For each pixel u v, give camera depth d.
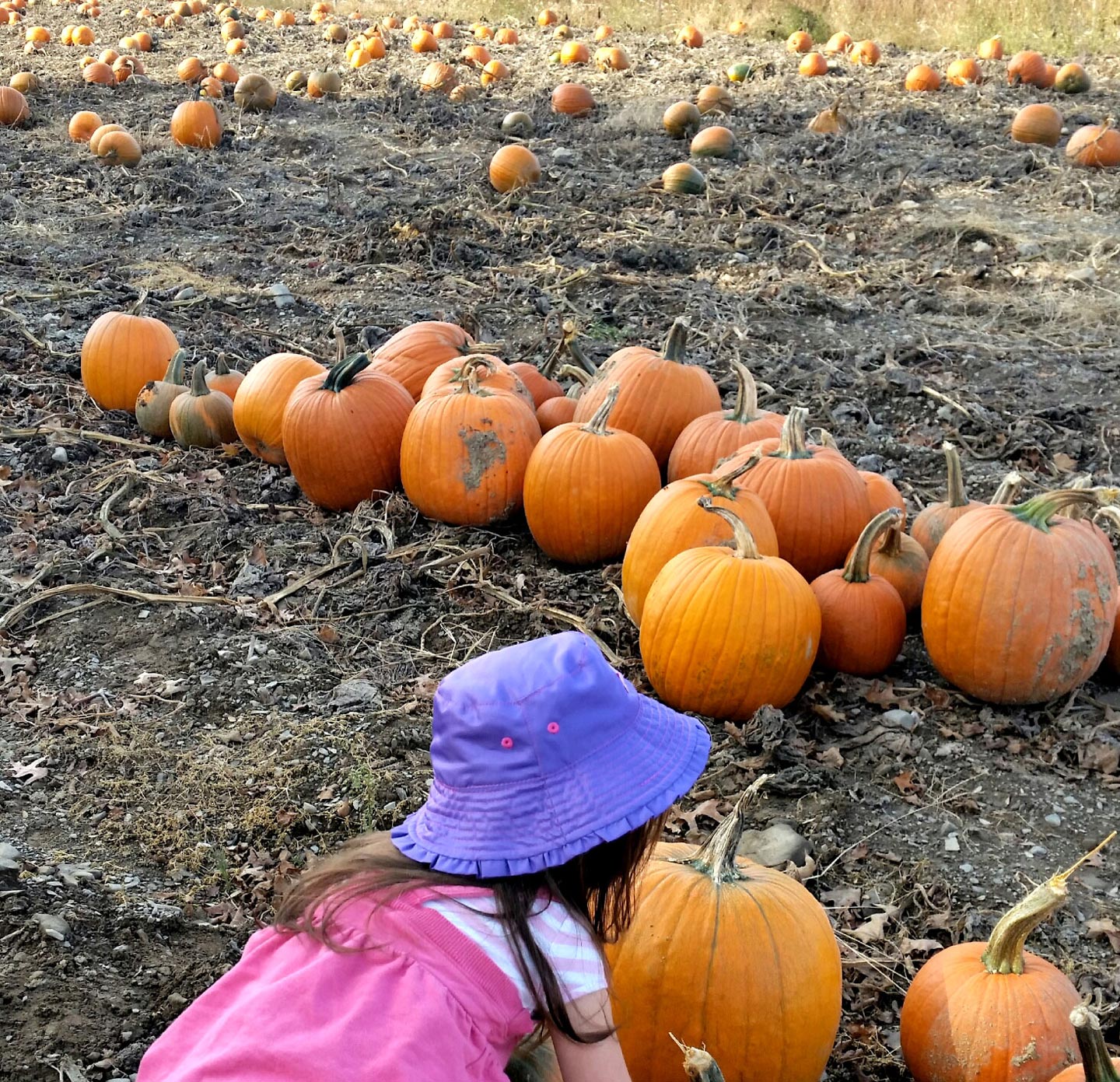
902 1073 3.51
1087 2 20.92
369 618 5.82
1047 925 4.03
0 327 9.29
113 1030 3.40
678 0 24.27
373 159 14.84
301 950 2.34
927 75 17.67
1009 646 4.89
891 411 8.49
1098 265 11.04
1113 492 4.94
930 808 4.60
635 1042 3.13
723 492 5.35
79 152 14.90
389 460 6.69
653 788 2.39
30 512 6.71
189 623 5.64
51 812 4.38
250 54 21.33
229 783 4.54
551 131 16.17
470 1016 2.24
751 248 11.77
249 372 7.91
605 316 10.02
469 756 2.36
